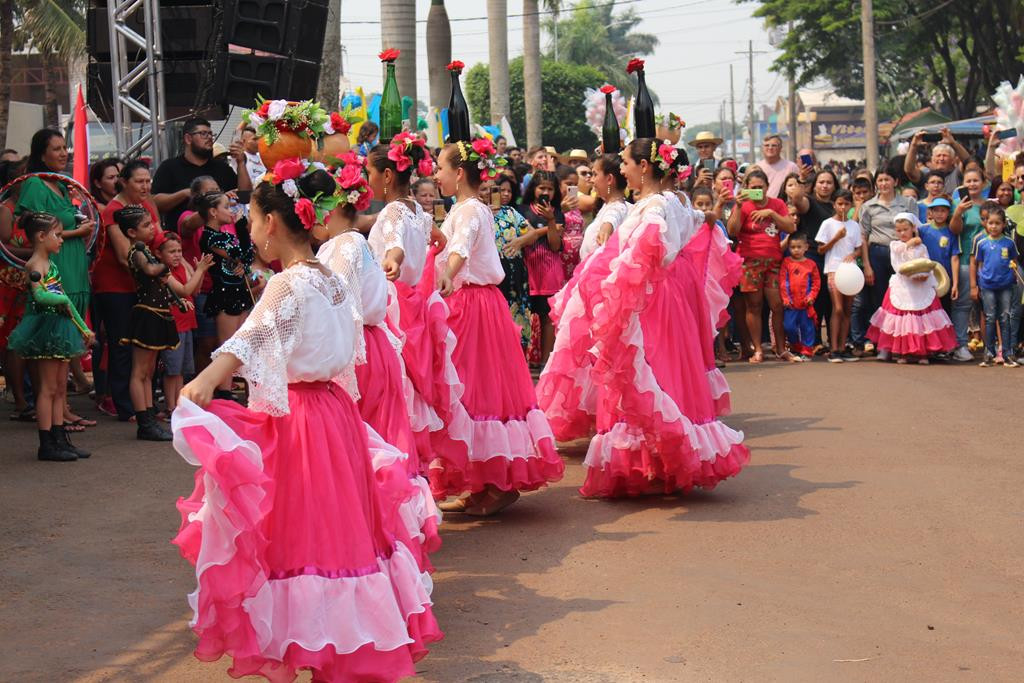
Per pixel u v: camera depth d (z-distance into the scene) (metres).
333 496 4.09
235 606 3.81
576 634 4.93
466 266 6.72
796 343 12.59
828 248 12.36
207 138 10.08
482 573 5.77
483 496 6.87
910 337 11.89
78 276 8.80
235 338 3.97
